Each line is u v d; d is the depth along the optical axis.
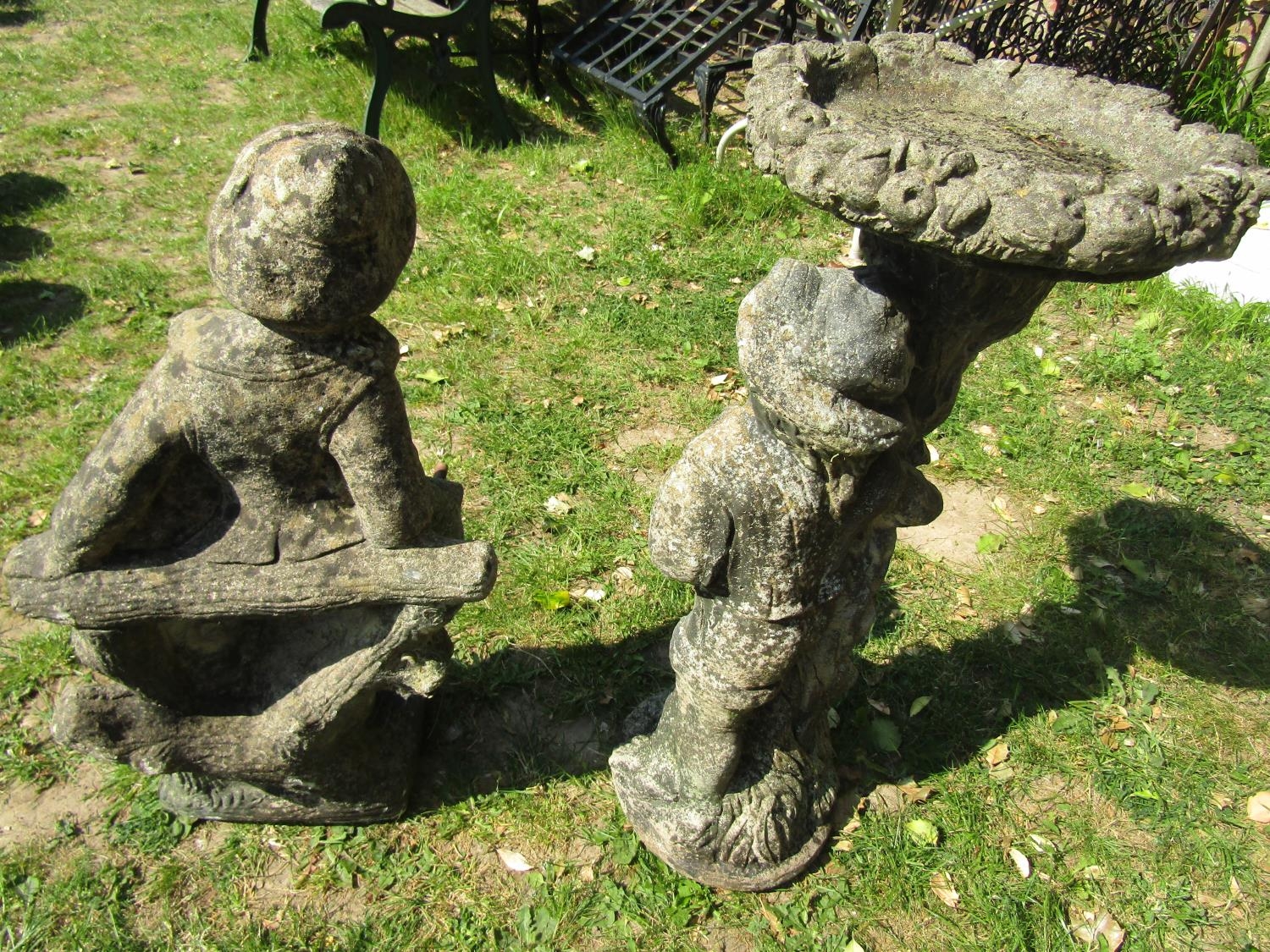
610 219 5.60
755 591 2.02
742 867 2.54
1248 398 4.53
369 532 1.96
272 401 1.79
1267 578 3.63
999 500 3.92
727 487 1.92
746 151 6.36
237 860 2.59
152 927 2.45
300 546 1.99
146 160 6.08
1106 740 3.02
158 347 4.50
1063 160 1.76
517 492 3.76
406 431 1.93
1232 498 4.00
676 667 2.29
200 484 1.99
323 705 2.21
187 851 2.61
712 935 2.51
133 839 2.62
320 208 1.56
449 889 2.56
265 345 1.76
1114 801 2.86
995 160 1.45
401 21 5.91
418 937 2.46
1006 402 4.43
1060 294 5.21
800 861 2.60
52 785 2.74
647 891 2.56
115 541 1.92
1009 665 3.22
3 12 8.17
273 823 2.65
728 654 2.12
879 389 1.70
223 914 2.48
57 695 2.96
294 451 1.88
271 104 6.74
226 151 6.18
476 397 4.21
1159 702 3.15
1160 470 4.10
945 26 4.44
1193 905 2.62
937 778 2.89
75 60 7.36
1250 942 2.54
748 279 5.20
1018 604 3.47
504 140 6.35
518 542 3.55
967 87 2.10
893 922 2.56
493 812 2.73
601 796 2.78
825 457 1.87
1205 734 3.06
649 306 4.89
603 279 5.08
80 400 4.15
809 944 2.49
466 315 4.71
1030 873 2.66
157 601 1.96
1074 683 3.18
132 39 7.79
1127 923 2.57
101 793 2.72
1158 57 6.45
